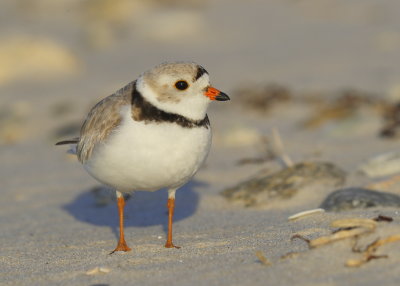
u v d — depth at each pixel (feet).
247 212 31.53
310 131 45.68
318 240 21.94
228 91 58.03
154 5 91.61
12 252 27.66
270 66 66.18
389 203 28.17
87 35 81.35
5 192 38.52
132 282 21.81
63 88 63.67
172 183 25.64
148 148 24.23
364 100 49.49
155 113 24.36
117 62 72.18
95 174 26.13
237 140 44.34
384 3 88.33
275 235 25.77
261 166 38.29
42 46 70.08
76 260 25.49
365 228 21.88
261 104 53.06
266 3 95.04
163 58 72.28
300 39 76.74
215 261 23.09
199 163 25.55
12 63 68.39
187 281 21.24
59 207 35.53
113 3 89.45
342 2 90.58
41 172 42.11
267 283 20.16
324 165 34.65
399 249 20.89
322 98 53.01
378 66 62.85
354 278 19.71
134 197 35.78
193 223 30.60
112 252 26.13
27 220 33.47
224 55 72.23
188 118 24.66
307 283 19.77
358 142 41.42
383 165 34.37
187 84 24.44
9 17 91.40
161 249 26.09
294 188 32.76
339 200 28.94
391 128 42.42
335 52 69.77
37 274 23.76
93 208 35.12
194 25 82.53
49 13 93.25
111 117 24.90
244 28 83.20
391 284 18.99
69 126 51.72
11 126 53.16
